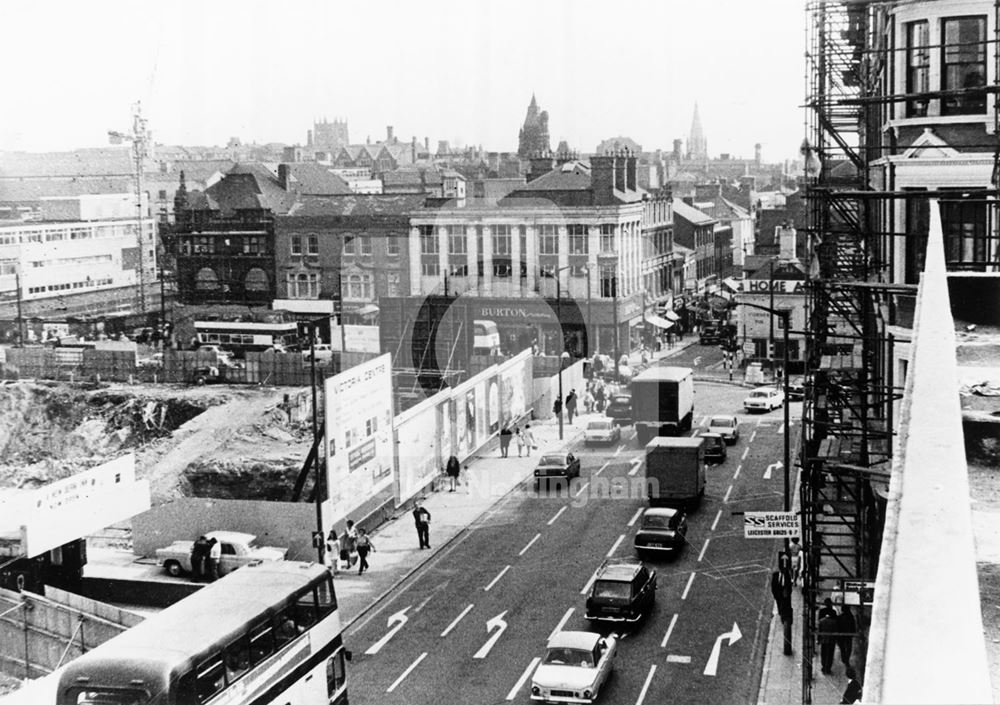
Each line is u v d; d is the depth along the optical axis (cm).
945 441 749
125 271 9119
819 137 3647
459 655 3253
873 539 3158
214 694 2212
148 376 6175
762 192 19150
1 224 8500
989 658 676
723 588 3841
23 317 7812
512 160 12425
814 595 3052
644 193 9944
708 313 11231
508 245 8744
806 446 3167
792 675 3011
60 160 10388
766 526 3125
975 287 1612
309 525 4381
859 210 4147
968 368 1321
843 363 3681
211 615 2361
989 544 846
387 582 4006
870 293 3234
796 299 8994
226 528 4425
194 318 8388
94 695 2109
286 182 9306
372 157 14825
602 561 4209
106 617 3412
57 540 3994
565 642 2966
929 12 3145
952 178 3088
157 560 4428
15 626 3322
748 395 8012
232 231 8756
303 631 2588
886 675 563
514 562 4231
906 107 3228
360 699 2936
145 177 10644
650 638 3359
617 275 8806
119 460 4356
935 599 605
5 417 6031
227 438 5447
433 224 8725
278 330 7962
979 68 3111
